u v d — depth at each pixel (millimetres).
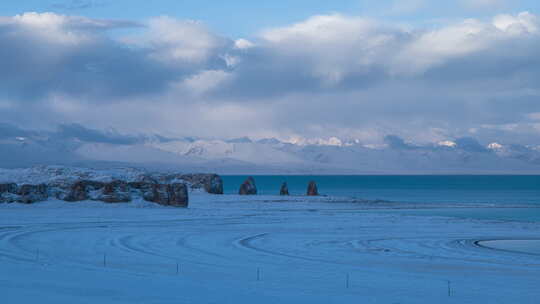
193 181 140250
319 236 47531
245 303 18781
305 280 25844
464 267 31344
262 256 35062
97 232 47812
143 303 18078
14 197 74375
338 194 167875
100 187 81562
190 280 23719
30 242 40156
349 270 29484
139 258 33281
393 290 22891
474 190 199000
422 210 91625
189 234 47688
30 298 18156
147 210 75562
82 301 17953
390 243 43062
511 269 30625
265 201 111688
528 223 63594
